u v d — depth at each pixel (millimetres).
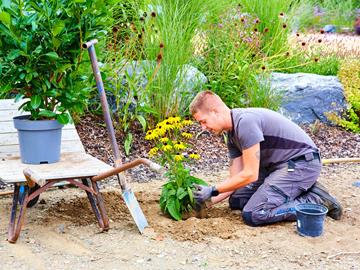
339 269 4043
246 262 4129
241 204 5211
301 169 4906
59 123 4711
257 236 4578
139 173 6281
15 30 4395
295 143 4930
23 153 4730
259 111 4895
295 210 4777
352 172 6500
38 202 5316
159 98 7074
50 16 4492
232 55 7684
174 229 4648
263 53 8344
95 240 4469
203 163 6633
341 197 5605
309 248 4363
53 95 4676
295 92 7992
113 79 7078
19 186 4496
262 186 4922
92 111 7215
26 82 4645
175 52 7191
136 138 6945
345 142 7480
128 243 4414
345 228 4781
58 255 4207
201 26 8188
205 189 4832
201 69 7922
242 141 4699
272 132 4891
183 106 7340
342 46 11023
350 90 8047
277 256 4227
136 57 7629
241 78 7629
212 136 7191
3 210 5141
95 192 4609
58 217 4934
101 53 7164
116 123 7090
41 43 4551
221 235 4566
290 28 9352
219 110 4750
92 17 4648
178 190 4883
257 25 8555
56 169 4574
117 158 4711
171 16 7730
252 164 4691
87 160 4867
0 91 5039
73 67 4824
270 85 7789
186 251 4289
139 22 7480
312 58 9250
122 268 4004
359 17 15156
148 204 5316
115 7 7832
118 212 5078
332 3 15680
